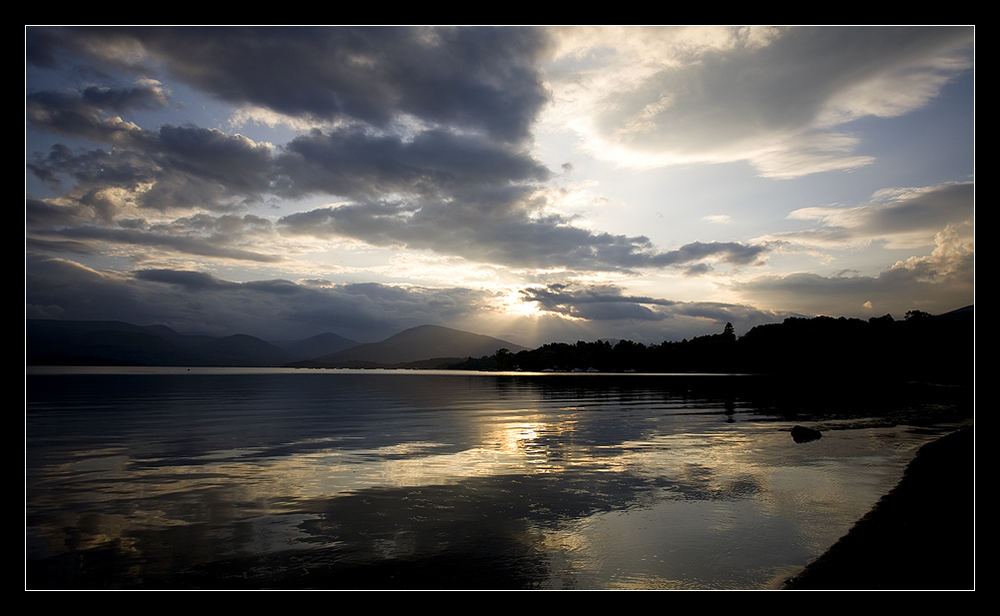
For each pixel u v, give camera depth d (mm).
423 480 12602
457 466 14266
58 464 14320
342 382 88438
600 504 10508
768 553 7930
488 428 22688
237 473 13281
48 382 67625
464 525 9148
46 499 10695
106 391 49531
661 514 9836
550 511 10008
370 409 32812
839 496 11172
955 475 13000
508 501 10703
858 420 26406
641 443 18438
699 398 44500
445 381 99625
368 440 19000
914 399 42844
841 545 8242
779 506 10398
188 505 10336
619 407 34844
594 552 7938
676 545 8227
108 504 10359
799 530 8953
